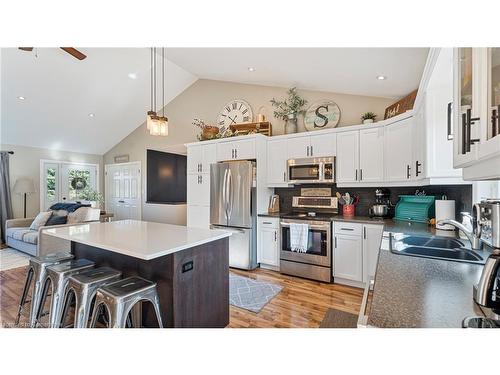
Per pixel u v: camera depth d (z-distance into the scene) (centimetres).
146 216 641
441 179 212
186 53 388
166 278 176
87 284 174
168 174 690
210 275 203
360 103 361
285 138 386
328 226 319
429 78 201
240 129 452
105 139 661
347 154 335
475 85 91
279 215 365
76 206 499
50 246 345
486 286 81
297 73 338
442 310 78
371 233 291
